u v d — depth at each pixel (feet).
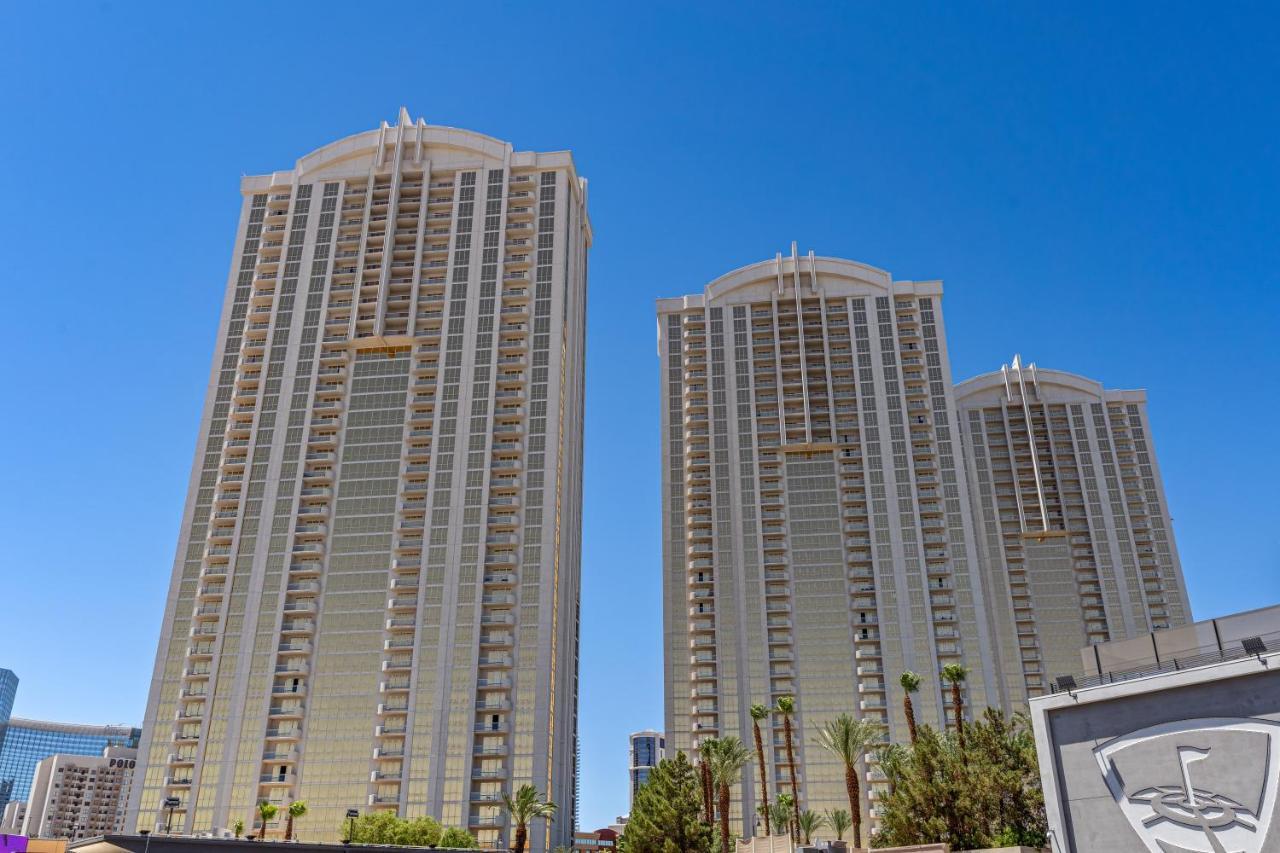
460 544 420.77
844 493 519.60
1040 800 223.71
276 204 508.94
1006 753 240.32
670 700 484.74
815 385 548.31
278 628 410.52
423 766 379.14
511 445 443.32
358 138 515.50
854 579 497.87
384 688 394.52
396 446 447.01
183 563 429.38
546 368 460.55
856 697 468.34
